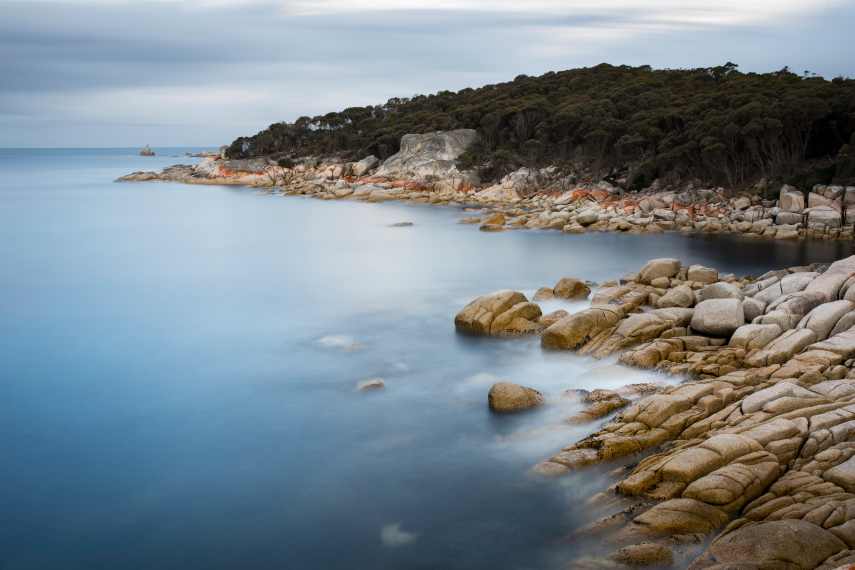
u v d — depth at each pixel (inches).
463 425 722.2
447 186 3951.8
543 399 760.3
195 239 2347.4
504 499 564.7
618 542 465.4
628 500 515.5
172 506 576.4
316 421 748.6
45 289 1526.8
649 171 3218.5
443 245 2162.9
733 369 753.0
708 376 751.1
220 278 1646.2
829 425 547.8
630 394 723.4
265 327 1170.0
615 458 589.6
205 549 512.4
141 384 889.5
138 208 3501.5
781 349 755.4
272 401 815.7
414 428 719.7
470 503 562.3
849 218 2258.9
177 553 508.4
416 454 658.2
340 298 1402.6
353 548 507.2
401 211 3353.8
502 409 749.3
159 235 2454.5
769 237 2279.8
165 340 1101.1
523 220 2709.2
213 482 617.0
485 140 4461.1
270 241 2290.8
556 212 2763.3
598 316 940.0
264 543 518.0
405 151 4603.8
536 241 2244.1
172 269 1771.7
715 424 599.2
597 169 3560.5
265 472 633.0
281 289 1505.9
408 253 2003.0
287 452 673.6
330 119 6102.4
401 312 1263.5
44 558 503.5
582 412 692.7
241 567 489.1
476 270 1704.0
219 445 695.1
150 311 1309.1
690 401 649.0
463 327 1096.2
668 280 1250.0
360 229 2613.2
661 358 816.9
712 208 2650.1
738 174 2933.1
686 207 2682.1
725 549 412.2
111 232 2539.4
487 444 673.6
